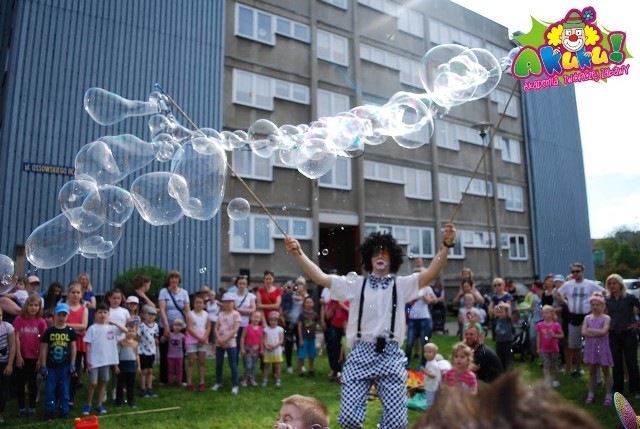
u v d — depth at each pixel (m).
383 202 14.29
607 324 4.75
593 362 4.75
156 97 5.62
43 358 4.46
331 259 14.14
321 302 6.56
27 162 9.17
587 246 20.12
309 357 6.48
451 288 15.51
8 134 9.09
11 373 4.44
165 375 5.84
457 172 16.38
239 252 11.45
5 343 4.36
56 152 9.43
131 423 4.27
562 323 6.09
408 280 2.62
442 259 2.62
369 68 14.59
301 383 5.92
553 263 18.56
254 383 5.80
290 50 13.05
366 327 2.55
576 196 20.06
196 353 5.69
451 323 12.93
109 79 10.12
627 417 2.29
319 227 13.83
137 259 9.97
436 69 4.50
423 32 16.06
